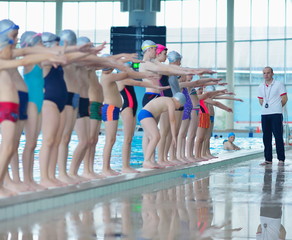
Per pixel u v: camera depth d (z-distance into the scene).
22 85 10.14
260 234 7.41
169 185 13.45
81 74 12.15
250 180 14.78
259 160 23.64
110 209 9.41
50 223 8.00
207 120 20.73
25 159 10.58
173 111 15.71
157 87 15.19
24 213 8.76
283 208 9.73
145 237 7.04
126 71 13.38
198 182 14.20
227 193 11.87
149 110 15.84
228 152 26.17
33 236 7.04
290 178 15.35
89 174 13.05
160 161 16.89
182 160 18.84
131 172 14.58
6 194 9.39
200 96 20.53
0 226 7.74
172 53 18.00
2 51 9.68
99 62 12.02
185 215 8.86
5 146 9.30
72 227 7.70
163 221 8.26
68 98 11.48
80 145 12.35
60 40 11.59
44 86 10.84
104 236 7.08
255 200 10.74
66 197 9.95
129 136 14.77
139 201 10.48
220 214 9.00
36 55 9.18
